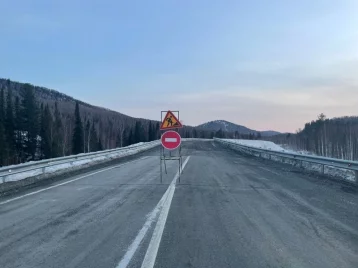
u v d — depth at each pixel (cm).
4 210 936
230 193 1209
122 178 1648
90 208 955
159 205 990
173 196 1145
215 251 597
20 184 1433
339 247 627
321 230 739
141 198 1109
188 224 778
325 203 1040
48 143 7238
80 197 1133
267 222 804
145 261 544
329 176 1694
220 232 716
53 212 905
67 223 788
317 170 1930
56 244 632
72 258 559
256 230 734
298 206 991
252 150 3631
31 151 7212
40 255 573
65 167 2038
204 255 576
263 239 671
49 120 7394
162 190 1275
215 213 893
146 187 1352
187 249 605
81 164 2305
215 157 3167
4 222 799
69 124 9044
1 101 6906
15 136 7069
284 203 1034
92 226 759
